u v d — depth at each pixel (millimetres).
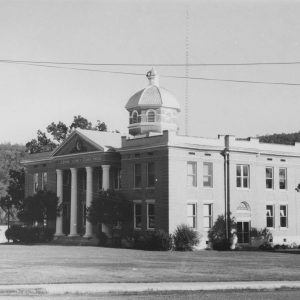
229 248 57250
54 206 68562
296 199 64625
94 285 24219
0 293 21547
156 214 56062
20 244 65938
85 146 65125
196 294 22047
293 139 114750
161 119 65188
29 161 75812
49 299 19906
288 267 35031
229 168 59219
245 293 22672
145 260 39969
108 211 58219
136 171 59156
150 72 67625
